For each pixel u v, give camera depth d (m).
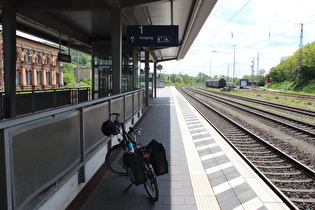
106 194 3.65
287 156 5.60
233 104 20.97
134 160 3.40
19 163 2.19
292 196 3.89
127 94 7.84
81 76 64.31
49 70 38.53
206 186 3.91
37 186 2.50
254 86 72.94
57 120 2.94
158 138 7.24
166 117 11.59
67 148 3.24
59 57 12.02
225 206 3.29
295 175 4.78
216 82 64.00
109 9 7.60
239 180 4.12
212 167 4.76
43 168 2.62
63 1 7.52
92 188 3.84
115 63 7.90
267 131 9.28
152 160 3.36
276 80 66.81
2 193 1.98
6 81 7.77
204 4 7.82
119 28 7.70
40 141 2.56
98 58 13.64
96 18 9.79
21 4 7.53
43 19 9.06
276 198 3.50
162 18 10.88
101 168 4.70
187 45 16.34
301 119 12.45
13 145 2.10
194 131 8.26
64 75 52.16
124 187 3.89
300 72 49.81
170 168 4.73
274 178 4.66
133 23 10.33
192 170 4.61
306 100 25.19
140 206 3.31
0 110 7.84
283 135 8.55
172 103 19.38
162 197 3.55
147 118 11.24
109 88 13.66
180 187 3.88
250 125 10.58
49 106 10.16
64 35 11.41
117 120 4.03
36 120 2.47
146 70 17.36
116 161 5.05
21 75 32.28
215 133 7.94
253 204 3.33
